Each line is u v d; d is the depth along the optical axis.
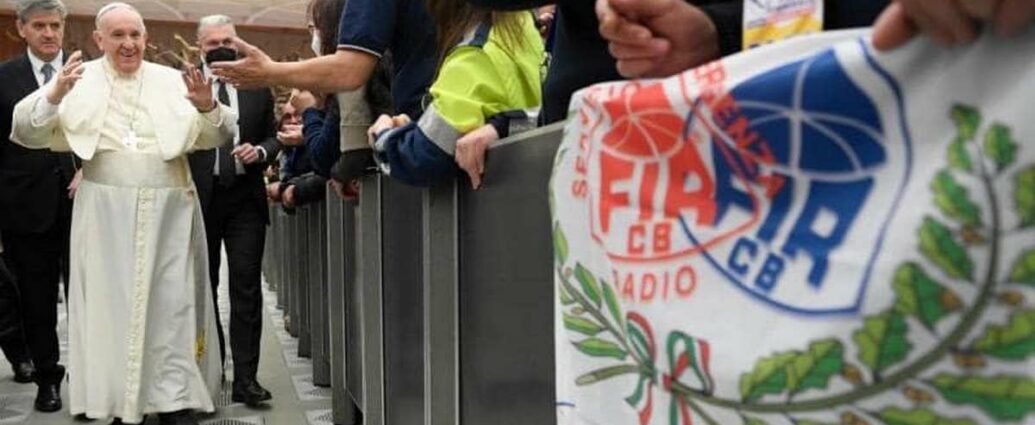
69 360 2.87
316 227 3.75
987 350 0.51
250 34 9.41
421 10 1.97
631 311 0.75
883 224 0.56
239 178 3.37
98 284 2.81
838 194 0.59
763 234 0.64
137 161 2.83
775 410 0.62
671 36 0.87
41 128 2.74
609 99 0.78
